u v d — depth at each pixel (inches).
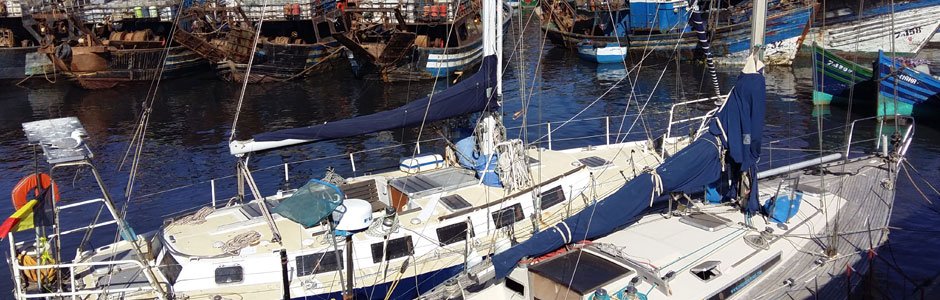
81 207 966.4
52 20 2143.2
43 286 508.1
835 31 1907.0
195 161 1229.7
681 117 1416.1
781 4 1980.8
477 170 656.4
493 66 643.5
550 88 1881.2
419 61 2091.5
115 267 543.2
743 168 526.6
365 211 453.4
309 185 436.1
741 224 555.2
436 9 2165.4
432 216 580.4
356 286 524.7
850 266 512.1
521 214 614.9
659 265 488.7
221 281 517.7
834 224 557.3
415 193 617.6
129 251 579.5
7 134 1502.2
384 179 660.1
